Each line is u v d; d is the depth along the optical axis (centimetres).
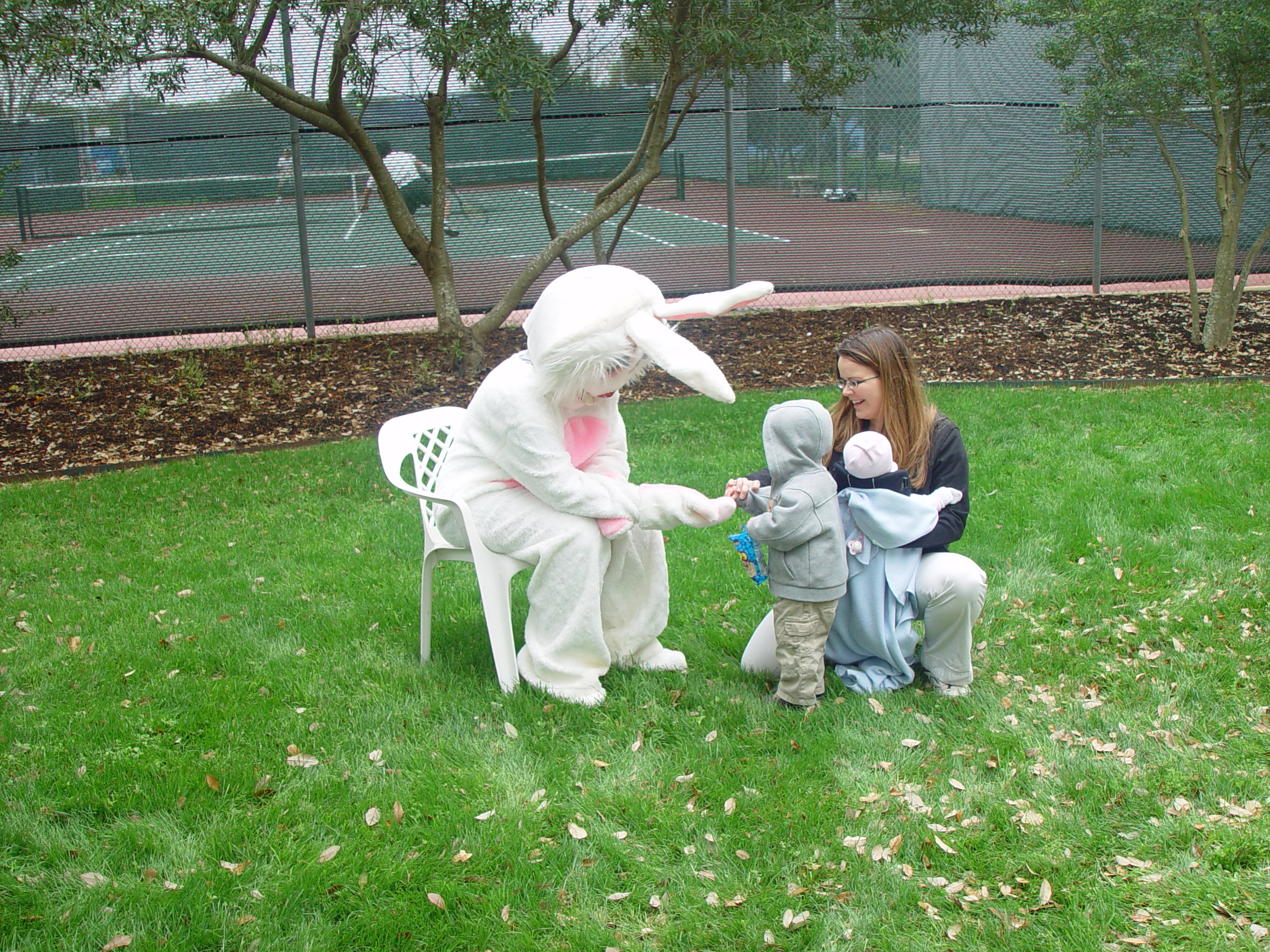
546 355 333
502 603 372
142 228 1099
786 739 342
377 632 441
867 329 365
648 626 393
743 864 284
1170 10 843
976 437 682
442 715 367
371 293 1164
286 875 281
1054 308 1107
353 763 338
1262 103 920
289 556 531
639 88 1099
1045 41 1006
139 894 272
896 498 345
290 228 1130
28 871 287
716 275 1250
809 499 332
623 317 331
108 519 597
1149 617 425
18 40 697
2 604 479
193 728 362
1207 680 370
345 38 748
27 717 370
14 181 1070
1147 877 273
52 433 803
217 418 825
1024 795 312
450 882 276
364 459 694
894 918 263
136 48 741
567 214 1545
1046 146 1344
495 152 1121
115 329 1084
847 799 311
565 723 355
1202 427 678
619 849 289
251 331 1082
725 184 1198
